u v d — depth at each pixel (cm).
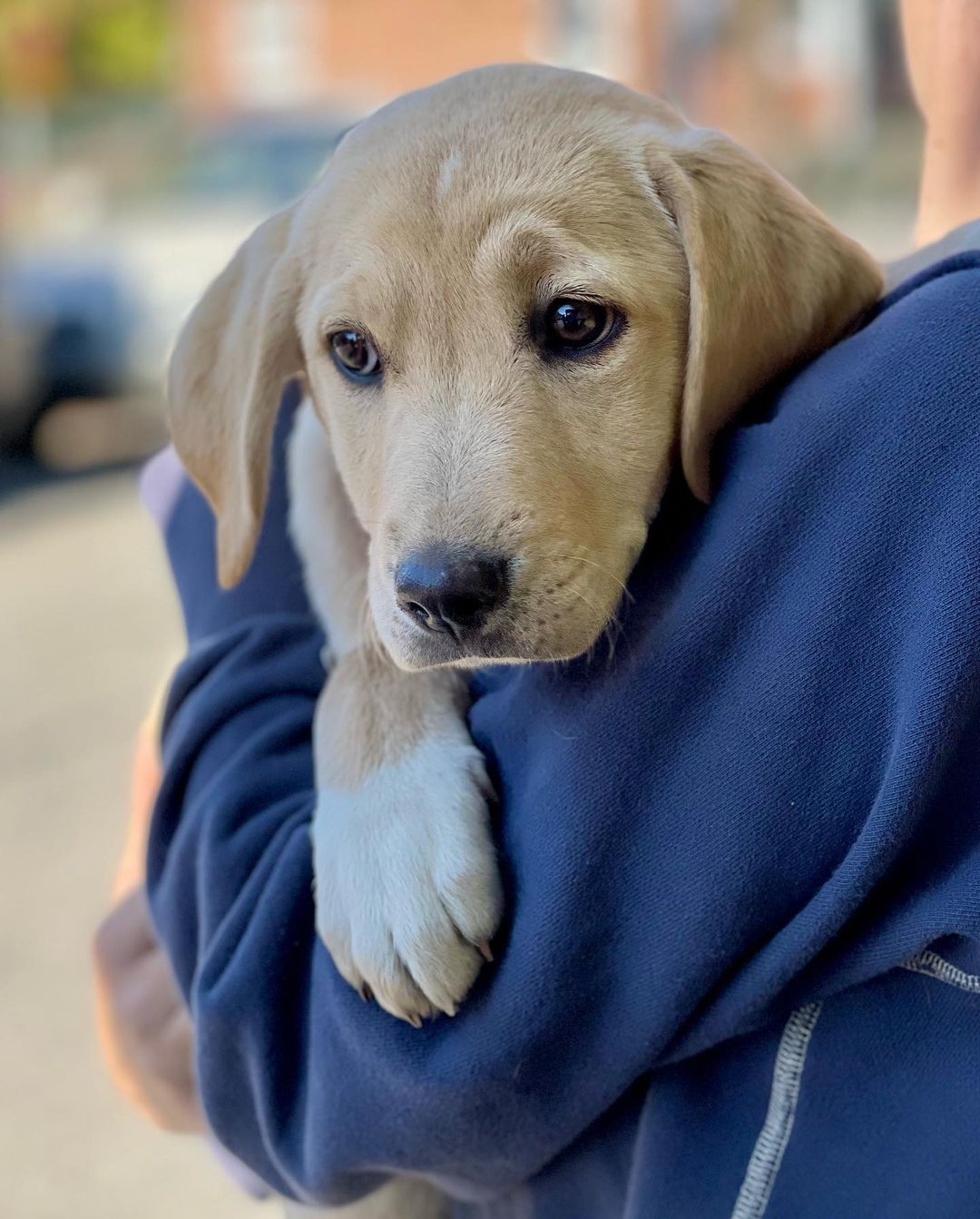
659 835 20
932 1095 19
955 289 19
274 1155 23
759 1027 20
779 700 19
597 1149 22
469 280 26
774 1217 20
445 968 21
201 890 25
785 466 20
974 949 18
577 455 25
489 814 23
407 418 26
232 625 31
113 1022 31
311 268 29
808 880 19
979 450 18
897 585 19
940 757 18
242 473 30
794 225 26
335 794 24
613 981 20
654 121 27
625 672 21
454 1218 27
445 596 24
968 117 26
